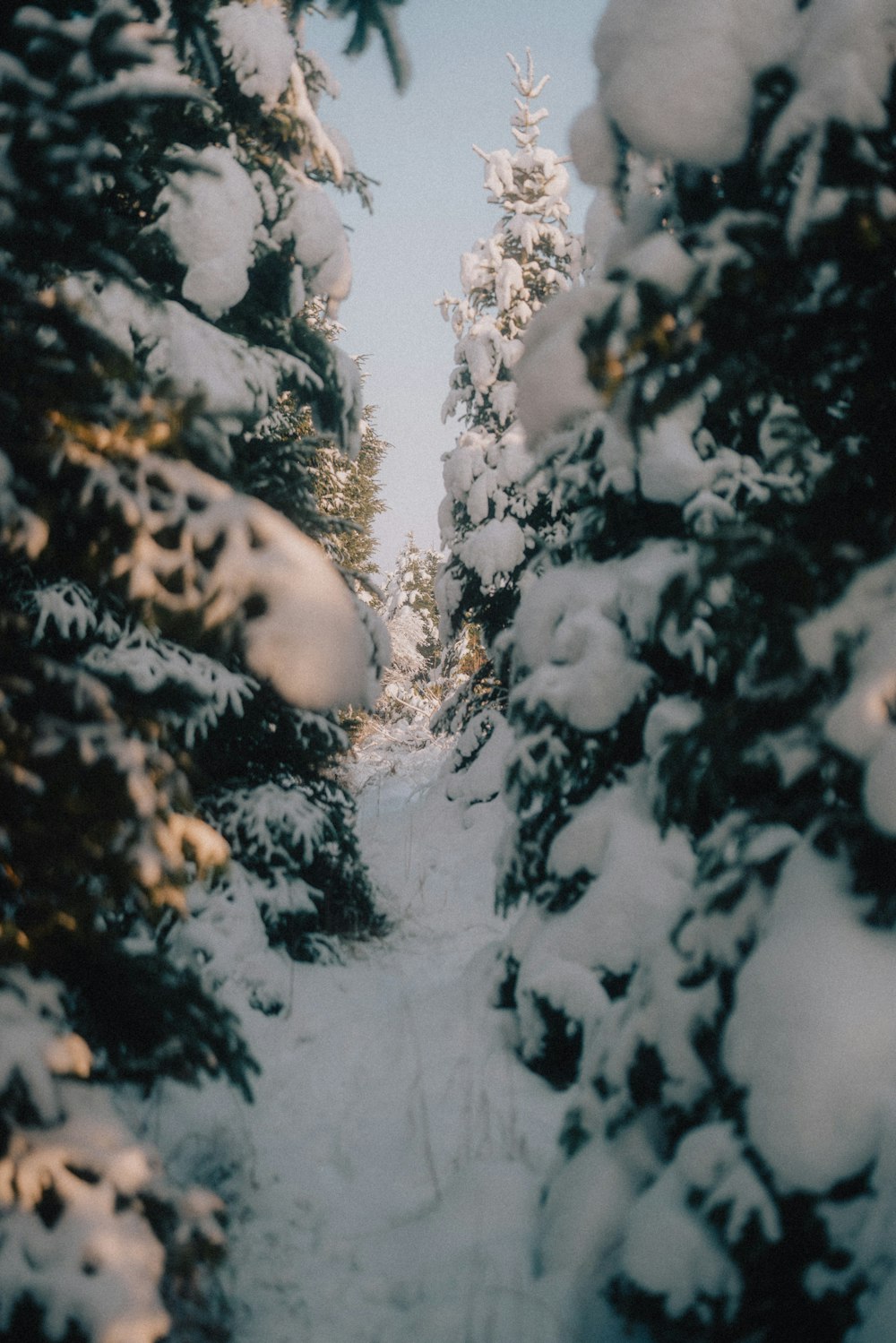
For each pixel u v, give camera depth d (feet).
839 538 9.70
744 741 10.17
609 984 17.39
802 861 9.74
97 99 9.41
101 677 10.55
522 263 59.06
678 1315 9.13
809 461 11.29
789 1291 8.58
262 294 26.22
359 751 72.43
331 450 62.23
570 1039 17.70
